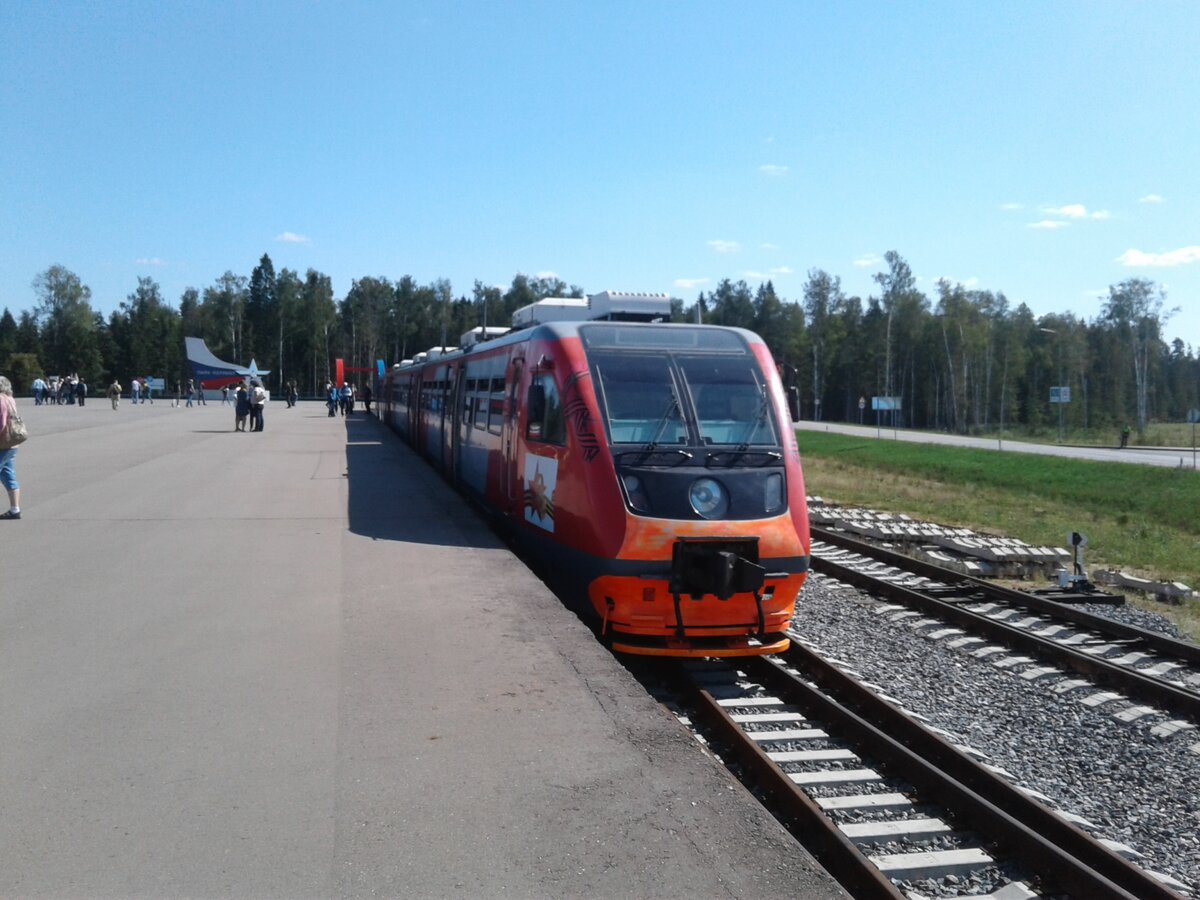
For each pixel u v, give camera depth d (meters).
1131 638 10.49
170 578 8.48
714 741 7.00
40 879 3.44
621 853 3.73
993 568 15.85
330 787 4.26
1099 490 28.80
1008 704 8.17
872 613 11.28
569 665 6.08
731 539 8.26
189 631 6.76
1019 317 103.75
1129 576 14.97
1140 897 4.99
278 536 10.66
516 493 11.22
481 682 5.73
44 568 8.88
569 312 14.45
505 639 6.63
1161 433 87.88
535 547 10.21
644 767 4.56
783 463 8.88
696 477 8.49
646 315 13.37
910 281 94.44
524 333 11.88
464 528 11.34
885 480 33.69
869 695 7.72
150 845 3.71
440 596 7.88
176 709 5.21
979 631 10.42
